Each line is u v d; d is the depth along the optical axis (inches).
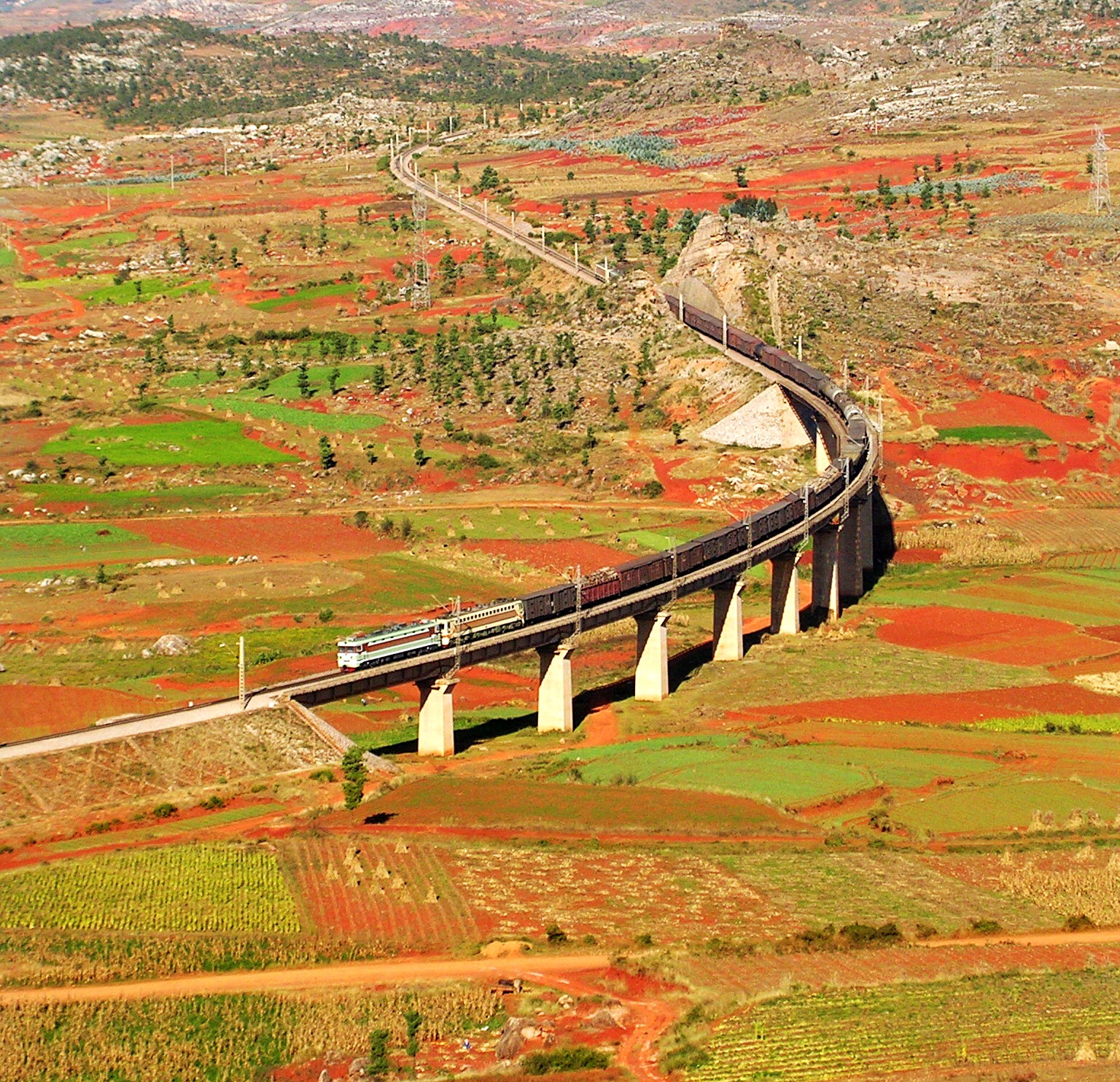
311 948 7421.3
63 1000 6894.7
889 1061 6417.3
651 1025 6786.4
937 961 7362.2
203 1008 6860.2
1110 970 7288.4
